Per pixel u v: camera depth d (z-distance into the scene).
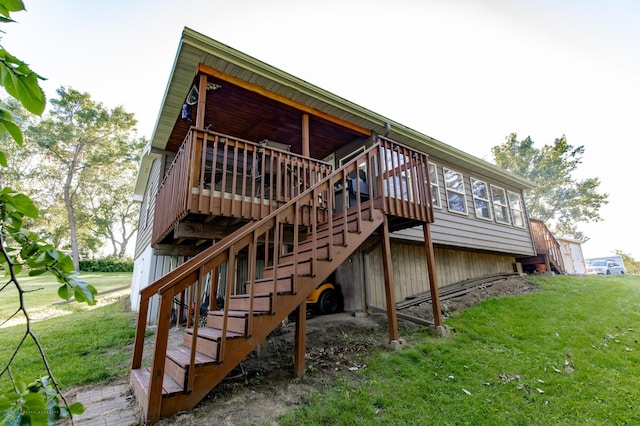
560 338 4.68
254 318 3.04
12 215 0.99
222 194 4.38
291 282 3.38
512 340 4.64
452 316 6.05
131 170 23.70
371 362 3.77
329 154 8.84
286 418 2.53
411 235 7.14
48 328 5.98
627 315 5.91
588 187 26.83
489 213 9.65
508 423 2.65
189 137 4.35
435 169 8.33
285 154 5.20
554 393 3.16
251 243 3.09
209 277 6.71
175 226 4.82
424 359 3.94
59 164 20.62
